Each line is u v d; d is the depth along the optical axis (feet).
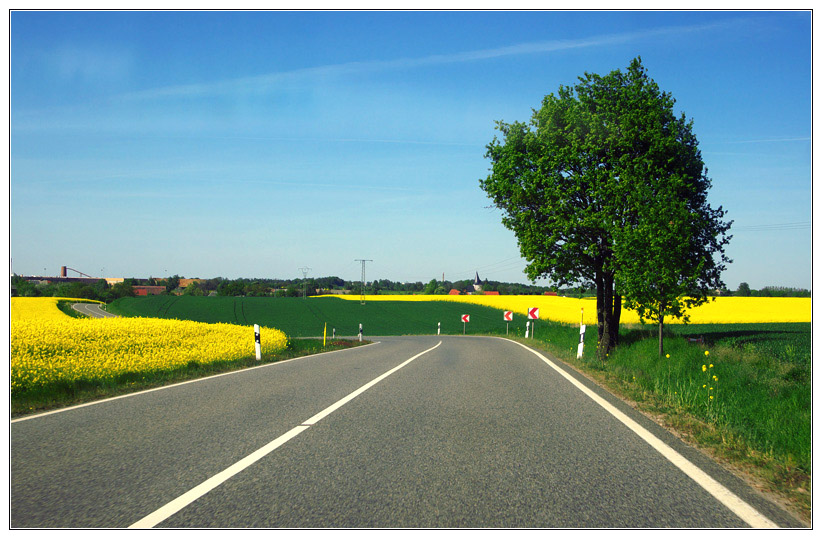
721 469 16.02
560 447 18.40
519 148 66.49
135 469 15.61
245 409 25.31
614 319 66.44
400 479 14.83
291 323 221.66
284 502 13.06
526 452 17.74
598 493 13.83
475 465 16.20
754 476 15.53
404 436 19.89
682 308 52.60
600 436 20.04
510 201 66.13
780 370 40.40
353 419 22.99
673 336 69.05
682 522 12.08
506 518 12.17
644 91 59.41
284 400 28.02
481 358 56.95
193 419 22.89
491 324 215.72
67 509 12.55
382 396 29.45
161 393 30.40
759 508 12.94
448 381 36.14
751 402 28.53
